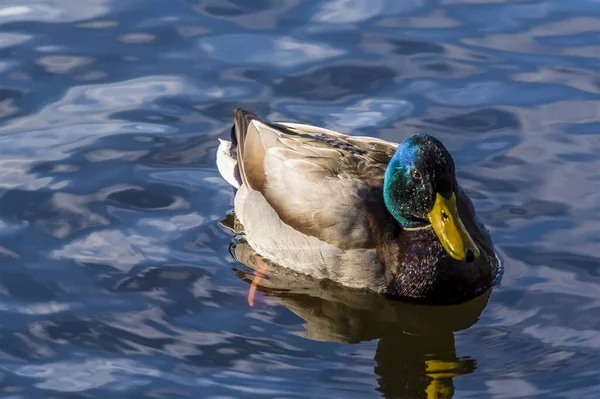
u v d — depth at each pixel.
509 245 13.56
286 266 13.76
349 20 17.97
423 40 17.42
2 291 12.71
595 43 17.22
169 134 15.64
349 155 13.62
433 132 15.59
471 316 12.66
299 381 11.35
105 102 16.23
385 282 13.24
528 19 17.89
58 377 11.33
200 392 11.10
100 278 12.98
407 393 11.20
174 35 17.64
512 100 16.12
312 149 13.71
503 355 11.78
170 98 16.33
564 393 11.05
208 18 18.08
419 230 13.20
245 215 14.12
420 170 12.73
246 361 11.68
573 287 12.78
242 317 12.48
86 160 15.09
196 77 16.72
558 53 17.05
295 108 16.06
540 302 12.59
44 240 13.59
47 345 11.84
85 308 12.46
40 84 16.56
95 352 11.73
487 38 17.47
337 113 15.96
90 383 11.23
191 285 12.98
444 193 12.66
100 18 18.06
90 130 15.66
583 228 13.72
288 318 12.59
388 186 13.14
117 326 12.17
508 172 14.79
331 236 13.22
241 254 13.82
